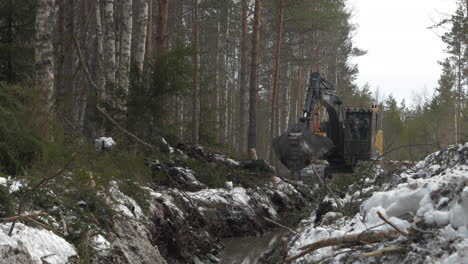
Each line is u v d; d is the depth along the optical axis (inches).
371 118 709.3
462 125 1549.0
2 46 517.0
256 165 580.7
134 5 1036.5
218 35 1357.0
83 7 734.5
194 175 486.9
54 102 365.1
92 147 342.3
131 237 275.6
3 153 266.5
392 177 315.6
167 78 480.4
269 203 538.0
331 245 203.6
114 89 499.5
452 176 201.9
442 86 1829.5
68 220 243.3
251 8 1268.5
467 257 156.4
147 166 419.8
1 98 298.4
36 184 248.2
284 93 1760.6
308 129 538.3
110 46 605.9
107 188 288.8
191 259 346.0
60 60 577.9
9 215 215.5
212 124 697.0
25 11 543.2
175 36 1097.4
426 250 171.6
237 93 1828.2
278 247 312.2
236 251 403.9
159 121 485.4
